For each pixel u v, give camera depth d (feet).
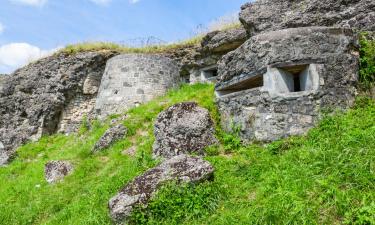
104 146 31.48
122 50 51.55
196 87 42.01
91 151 32.12
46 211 24.22
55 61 50.75
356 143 17.93
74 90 49.67
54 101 48.47
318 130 20.33
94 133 37.68
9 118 50.16
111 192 22.04
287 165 18.40
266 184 17.47
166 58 44.75
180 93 39.96
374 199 14.10
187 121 24.31
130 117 34.86
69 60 50.19
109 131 32.22
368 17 28.40
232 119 24.17
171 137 24.11
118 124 33.01
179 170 19.11
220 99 25.80
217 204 17.56
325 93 21.35
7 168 38.75
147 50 52.11
